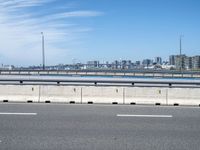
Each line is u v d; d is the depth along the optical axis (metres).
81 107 13.66
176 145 7.57
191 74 45.22
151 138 8.22
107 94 15.80
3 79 21.11
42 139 7.98
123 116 11.37
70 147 7.29
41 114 11.67
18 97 16.06
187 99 15.36
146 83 21.33
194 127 9.63
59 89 15.99
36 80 21.08
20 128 9.23
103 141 7.85
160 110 12.97
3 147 7.25
